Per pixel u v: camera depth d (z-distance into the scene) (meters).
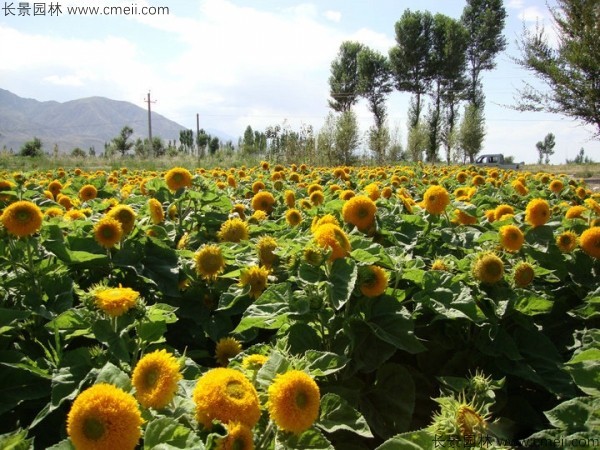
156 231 2.74
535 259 2.68
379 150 21.92
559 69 15.90
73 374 1.52
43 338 1.92
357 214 2.36
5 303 2.02
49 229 2.28
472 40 37.72
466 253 2.70
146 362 1.19
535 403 2.21
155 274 2.40
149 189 3.82
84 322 1.63
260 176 6.95
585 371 1.64
